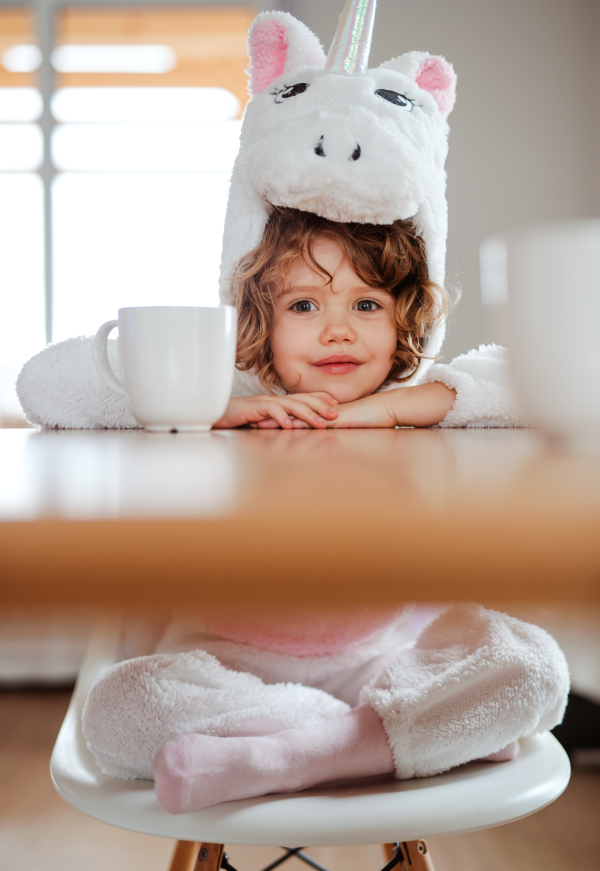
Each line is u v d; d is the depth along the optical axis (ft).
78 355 2.97
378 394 2.98
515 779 1.62
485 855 4.27
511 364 0.92
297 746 1.61
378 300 3.47
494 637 1.78
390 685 1.74
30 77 10.04
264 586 0.38
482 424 2.86
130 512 0.41
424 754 1.64
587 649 5.64
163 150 10.08
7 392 6.89
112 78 10.30
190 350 2.08
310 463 0.87
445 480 0.62
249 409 2.72
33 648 7.11
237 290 3.45
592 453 0.93
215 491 0.55
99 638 2.59
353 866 4.28
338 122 2.97
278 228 3.40
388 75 3.32
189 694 1.72
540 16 9.05
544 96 9.09
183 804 1.47
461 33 9.04
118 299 10.05
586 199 9.12
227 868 2.05
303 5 8.66
